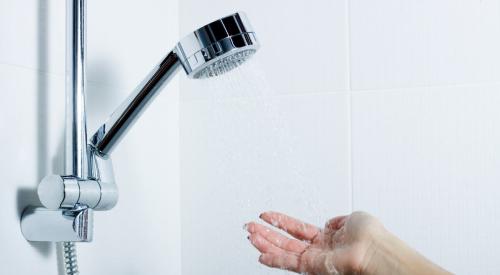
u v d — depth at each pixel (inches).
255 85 34.2
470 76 29.9
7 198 22.4
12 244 22.5
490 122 29.4
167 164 34.7
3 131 22.3
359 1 32.2
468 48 30.0
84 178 22.2
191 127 35.8
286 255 26.7
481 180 29.5
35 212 22.5
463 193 29.9
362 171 32.0
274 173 33.6
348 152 32.3
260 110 34.0
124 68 30.6
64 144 23.9
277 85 34.0
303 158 33.2
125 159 30.6
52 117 25.0
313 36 33.2
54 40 25.2
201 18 35.8
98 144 23.5
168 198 34.7
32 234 22.7
